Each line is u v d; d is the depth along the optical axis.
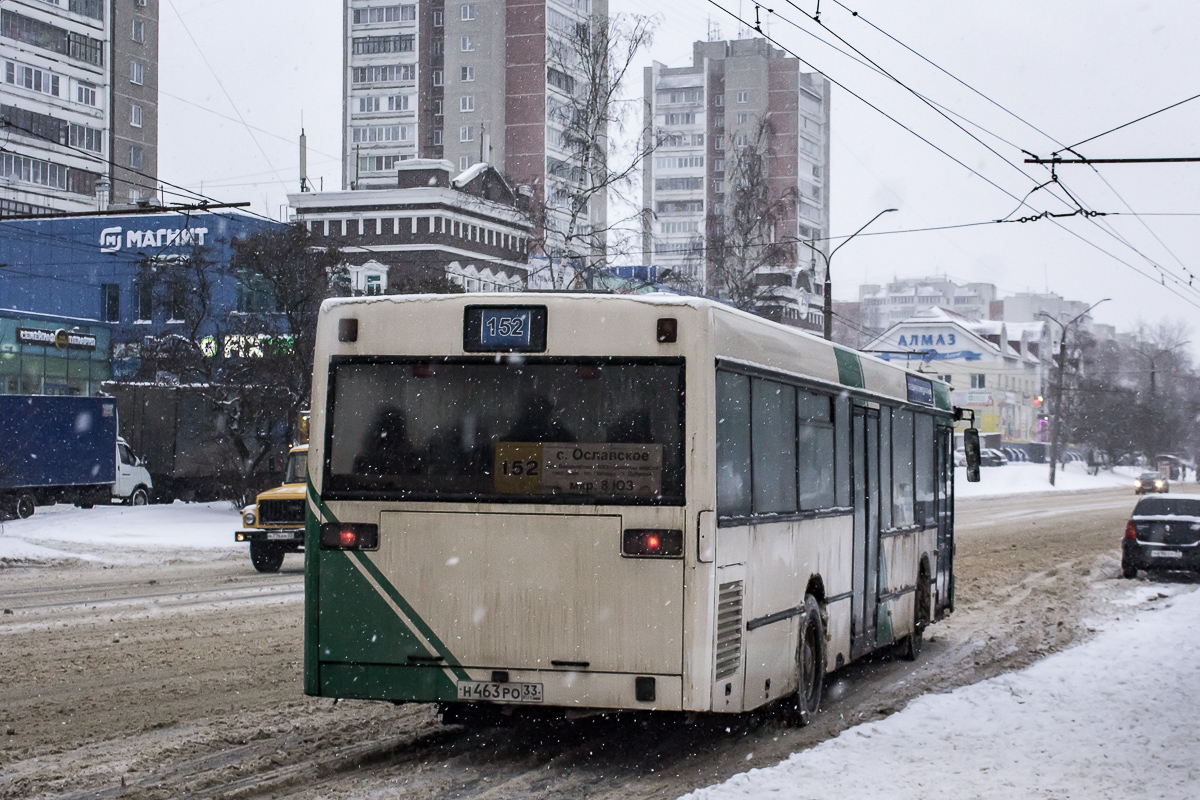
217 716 9.74
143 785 7.46
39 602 17.89
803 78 136.50
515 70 100.31
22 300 67.50
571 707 7.94
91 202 85.94
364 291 69.50
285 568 24.70
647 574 7.91
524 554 8.04
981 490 74.12
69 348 57.38
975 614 19.17
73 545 28.61
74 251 66.94
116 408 39.94
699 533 7.88
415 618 8.15
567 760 8.59
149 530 31.97
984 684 11.38
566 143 38.66
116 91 89.31
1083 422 104.62
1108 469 104.19
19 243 67.88
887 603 12.93
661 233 136.00
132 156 90.44
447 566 8.12
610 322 8.14
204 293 42.38
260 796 7.29
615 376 8.10
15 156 80.81
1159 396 118.94
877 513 12.56
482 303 8.28
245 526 23.31
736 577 8.40
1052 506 57.25
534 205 39.84
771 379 9.31
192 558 27.19
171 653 12.93
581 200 38.47
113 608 17.08
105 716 9.66
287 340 38.69
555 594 7.99
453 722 9.70
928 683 12.55
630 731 9.63
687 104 136.38
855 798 6.97
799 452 10.02
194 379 43.62
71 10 84.94
